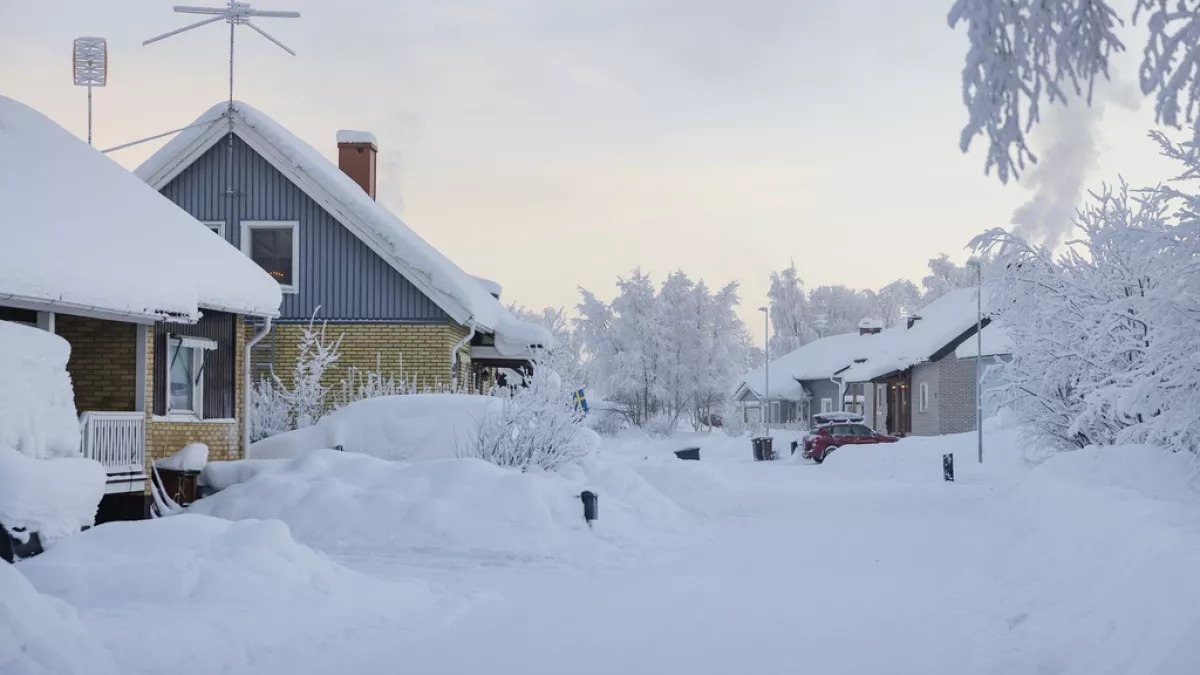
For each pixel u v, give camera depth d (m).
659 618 12.14
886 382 67.25
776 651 10.30
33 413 14.02
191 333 21.53
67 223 17.06
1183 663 7.36
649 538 19.69
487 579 15.30
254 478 19.73
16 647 8.41
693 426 85.56
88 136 27.44
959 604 12.76
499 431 22.89
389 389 28.80
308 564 12.62
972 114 6.05
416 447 23.03
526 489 19.03
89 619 9.95
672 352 82.69
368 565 16.47
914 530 21.53
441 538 17.91
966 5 5.98
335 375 30.62
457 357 32.50
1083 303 22.64
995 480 36.16
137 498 18.36
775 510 26.08
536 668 9.66
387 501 18.61
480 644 10.74
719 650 10.38
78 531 12.80
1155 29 5.97
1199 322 15.88
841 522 23.39
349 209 30.59
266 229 31.11
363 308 30.62
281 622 10.95
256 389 30.41
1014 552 16.64
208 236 22.58
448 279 30.30
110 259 16.92
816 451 51.81
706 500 27.12
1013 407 25.78
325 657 10.15
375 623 11.76
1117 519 12.95
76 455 14.59
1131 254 19.66
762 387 86.44
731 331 84.19
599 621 11.99
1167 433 16.95
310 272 30.77
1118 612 9.52
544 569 16.33
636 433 75.19
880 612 12.34
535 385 23.88
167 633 9.73
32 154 19.20
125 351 18.81
